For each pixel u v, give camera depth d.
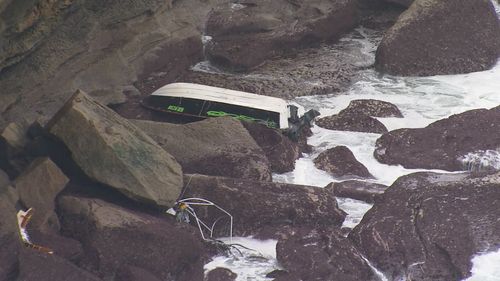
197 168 59.44
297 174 63.19
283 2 88.56
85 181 53.19
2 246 45.81
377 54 82.56
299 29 86.00
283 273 51.06
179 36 79.69
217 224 55.09
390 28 84.44
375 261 52.56
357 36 90.62
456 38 82.25
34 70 61.94
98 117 53.16
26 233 47.59
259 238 55.00
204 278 50.72
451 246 52.44
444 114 73.62
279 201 56.03
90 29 66.94
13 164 53.47
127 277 47.81
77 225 49.62
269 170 60.56
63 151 53.31
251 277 51.16
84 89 66.81
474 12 83.19
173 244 50.09
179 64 79.44
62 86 65.00
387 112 72.81
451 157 64.06
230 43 83.12
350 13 90.25
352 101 73.88
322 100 76.75
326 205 56.72
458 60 81.81
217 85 77.12
